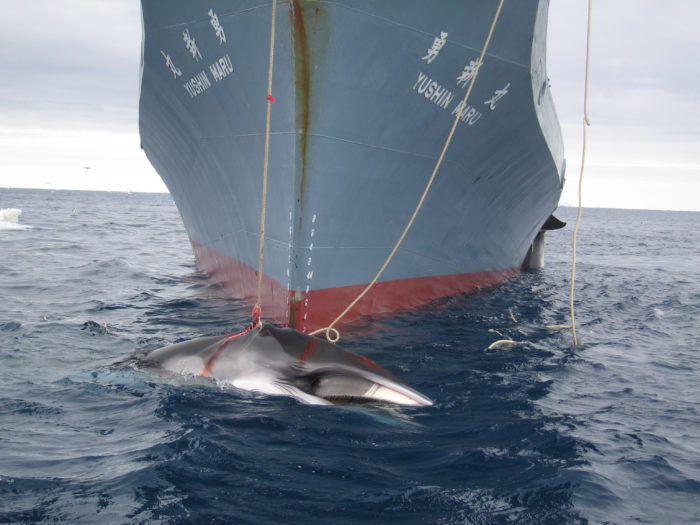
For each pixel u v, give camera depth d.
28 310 9.21
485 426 4.83
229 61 7.49
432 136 8.16
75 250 19.14
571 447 4.45
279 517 3.36
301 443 4.33
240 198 9.20
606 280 15.53
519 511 3.51
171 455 4.08
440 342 7.84
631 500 3.71
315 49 6.59
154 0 7.83
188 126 9.67
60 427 4.56
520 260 15.68
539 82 9.13
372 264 8.86
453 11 7.00
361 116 7.30
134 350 6.86
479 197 10.16
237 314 9.25
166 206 89.12
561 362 7.03
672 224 85.31
